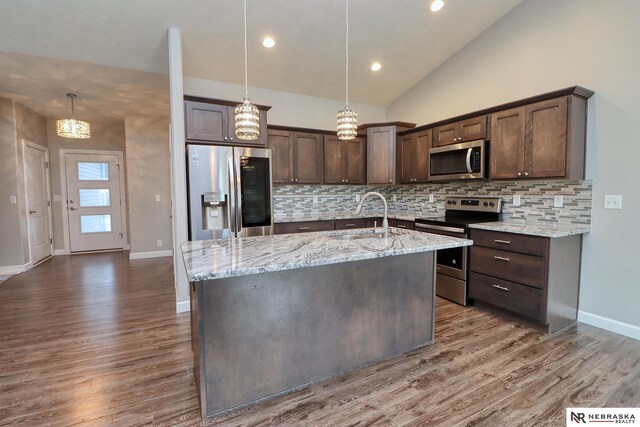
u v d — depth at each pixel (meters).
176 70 3.08
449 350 2.40
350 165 4.56
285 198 4.54
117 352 2.38
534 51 3.18
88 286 4.02
